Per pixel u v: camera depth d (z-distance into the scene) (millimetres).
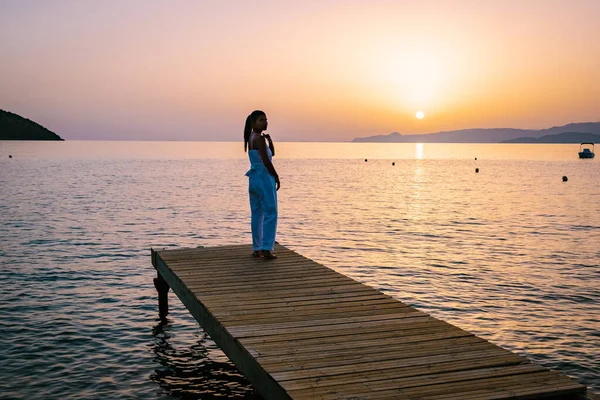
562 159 161625
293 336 5453
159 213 30719
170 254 9844
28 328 10953
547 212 33500
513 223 28250
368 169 98062
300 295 7023
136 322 11500
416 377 4426
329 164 122312
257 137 8531
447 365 4676
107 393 8188
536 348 10188
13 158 123000
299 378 4402
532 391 4133
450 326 5758
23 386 8344
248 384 8602
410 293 14039
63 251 19125
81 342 10273
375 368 4621
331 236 23562
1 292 13578
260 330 5641
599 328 11312
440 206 36688
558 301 13344
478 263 17891
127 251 19375
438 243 21891
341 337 5426
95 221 26953
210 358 9633
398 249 20484
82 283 14656
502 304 13055
